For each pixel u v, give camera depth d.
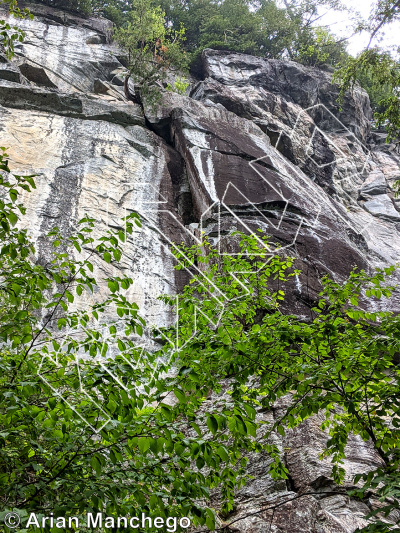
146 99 18.22
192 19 29.00
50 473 3.53
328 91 25.97
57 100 15.91
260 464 6.62
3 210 4.00
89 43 21.80
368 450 6.82
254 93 23.27
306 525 5.48
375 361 4.05
